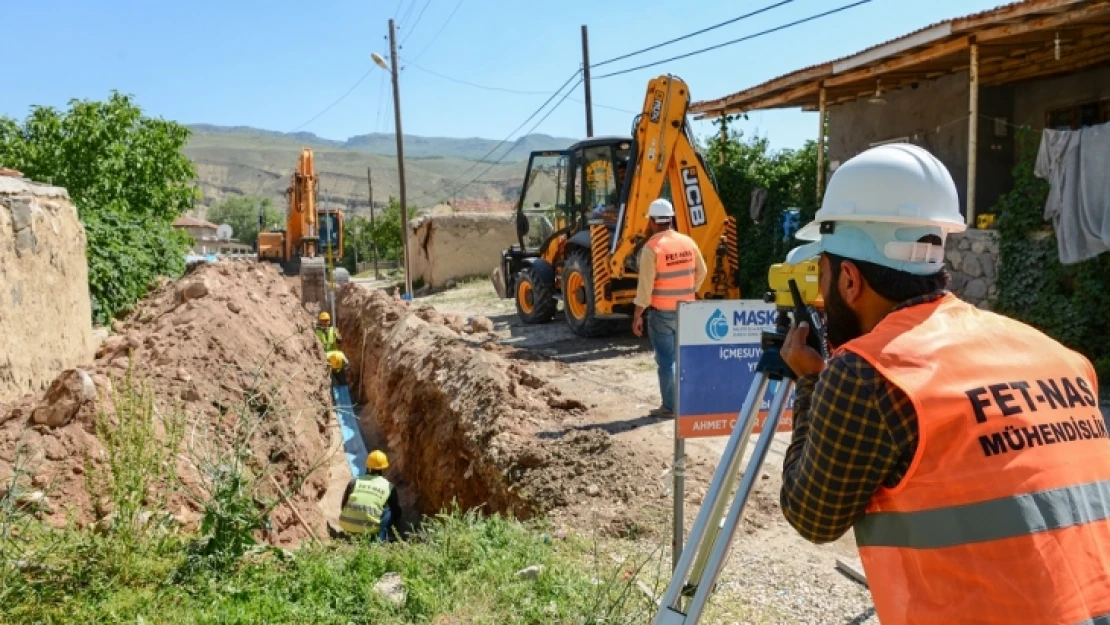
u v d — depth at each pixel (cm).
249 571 448
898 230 195
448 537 498
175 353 819
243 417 543
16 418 566
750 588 459
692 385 423
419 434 1019
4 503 429
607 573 471
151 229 1518
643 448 704
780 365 250
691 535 259
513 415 800
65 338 845
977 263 1092
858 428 174
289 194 2991
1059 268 970
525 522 582
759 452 243
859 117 1639
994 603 162
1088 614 160
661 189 1230
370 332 1593
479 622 404
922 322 185
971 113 1126
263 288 1434
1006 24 1047
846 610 430
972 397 171
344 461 1109
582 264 1337
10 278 716
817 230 250
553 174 1636
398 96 2725
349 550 505
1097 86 1273
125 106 1678
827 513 181
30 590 396
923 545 170
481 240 3056
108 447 464
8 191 757
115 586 411
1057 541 164
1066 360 189
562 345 1327
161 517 478
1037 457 169
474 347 1145
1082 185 920
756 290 1569
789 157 1639
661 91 1207
